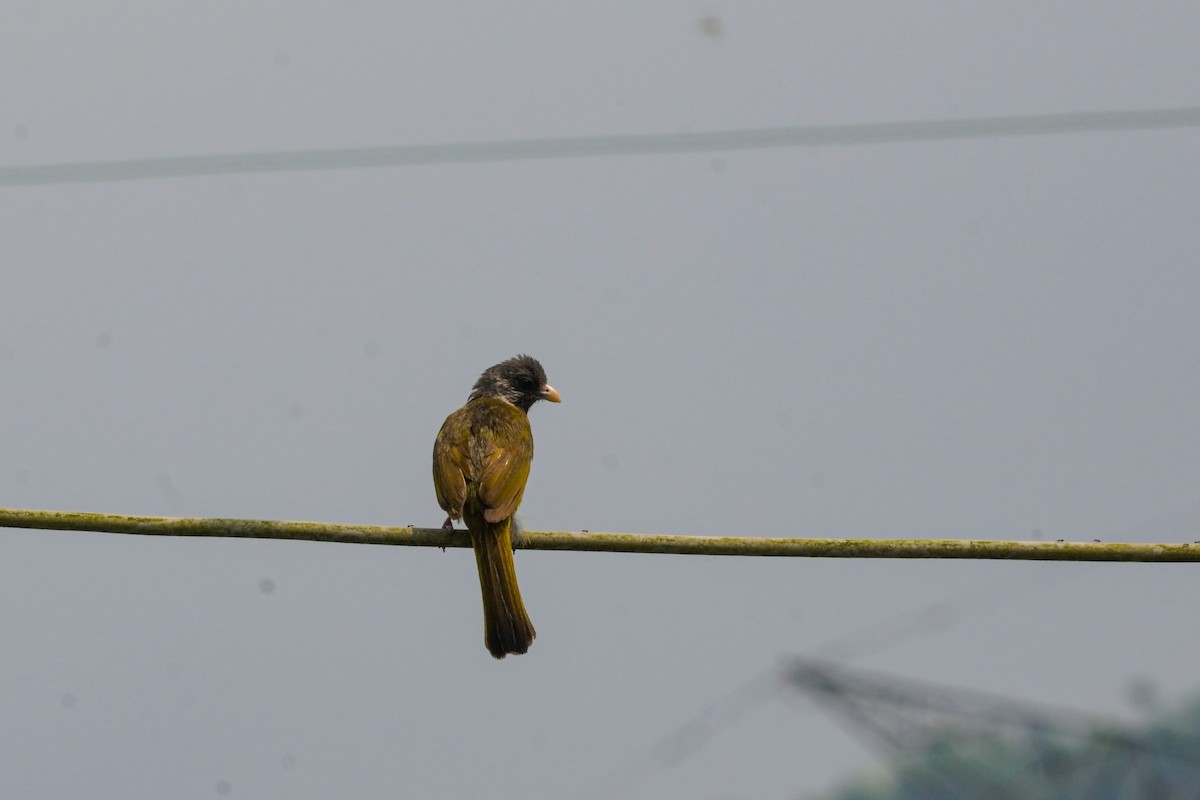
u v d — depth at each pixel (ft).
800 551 35.63
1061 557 35.29
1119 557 35.22
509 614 36.73
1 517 35.99
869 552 35.50
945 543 35.47
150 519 36.19
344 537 37.11
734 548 36.01
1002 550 35.42
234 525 36.40
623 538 36.70
